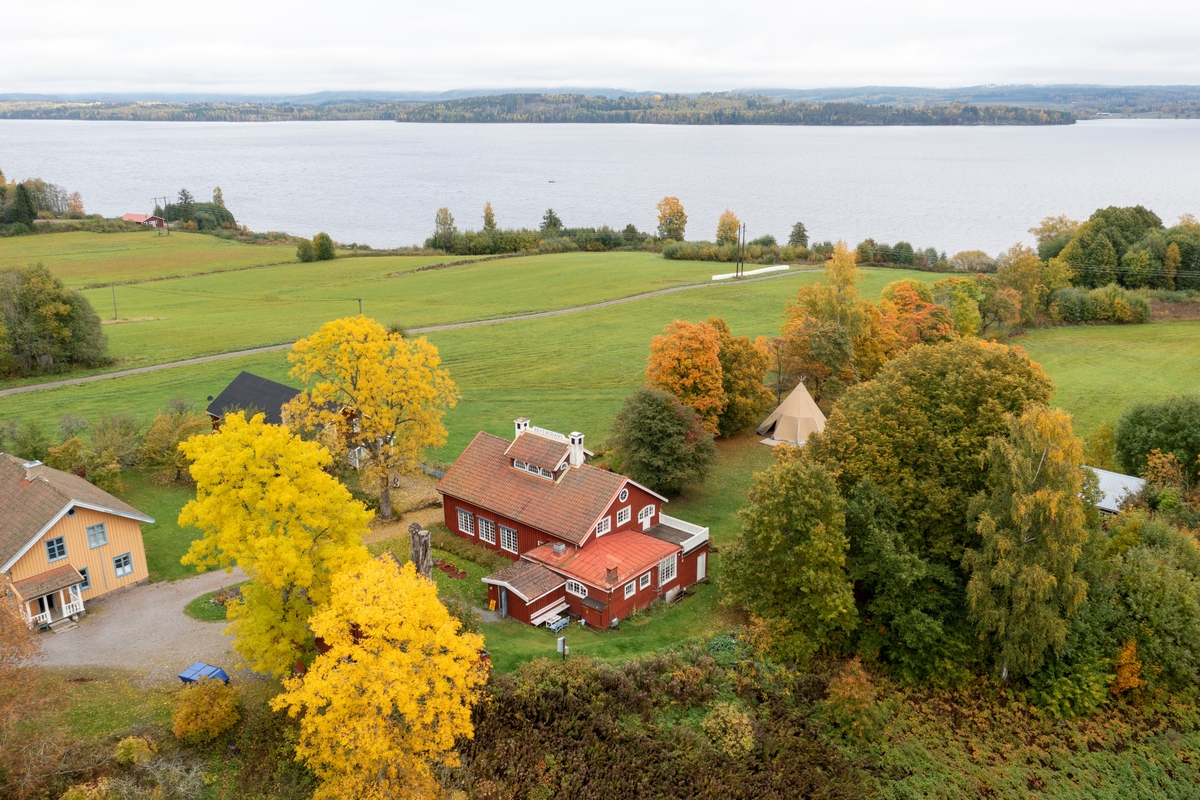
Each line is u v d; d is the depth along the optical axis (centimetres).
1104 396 7912
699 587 4594
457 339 9606
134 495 5244
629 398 5634
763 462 6400
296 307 11481
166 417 5750
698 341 6241
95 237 18075
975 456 4116
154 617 3838
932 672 3925
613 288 12456
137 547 4144
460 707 2616
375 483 5200
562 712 3209
